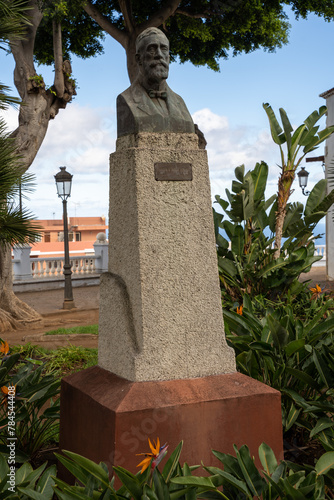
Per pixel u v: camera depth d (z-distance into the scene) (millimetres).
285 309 4832
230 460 2646
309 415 3855
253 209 7996
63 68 12242
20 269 18812
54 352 7426
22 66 11633
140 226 3180
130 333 3201
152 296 3180
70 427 3443
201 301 3322
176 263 3264
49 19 11711
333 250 17906
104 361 3490
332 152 16984
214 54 15773
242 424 3092
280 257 7375
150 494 2252
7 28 4102
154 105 3398
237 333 4375
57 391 3787
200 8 13688
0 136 4492
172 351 3193
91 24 14742
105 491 2330
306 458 3721
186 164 3338
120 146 3484
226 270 7520
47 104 11914
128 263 3309
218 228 8289
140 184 3197
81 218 38812
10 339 9789
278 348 3939
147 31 3447
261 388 3207
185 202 3320
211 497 2592
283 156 8031
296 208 8477
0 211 4363
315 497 2344
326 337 4152
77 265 20828
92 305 14820
